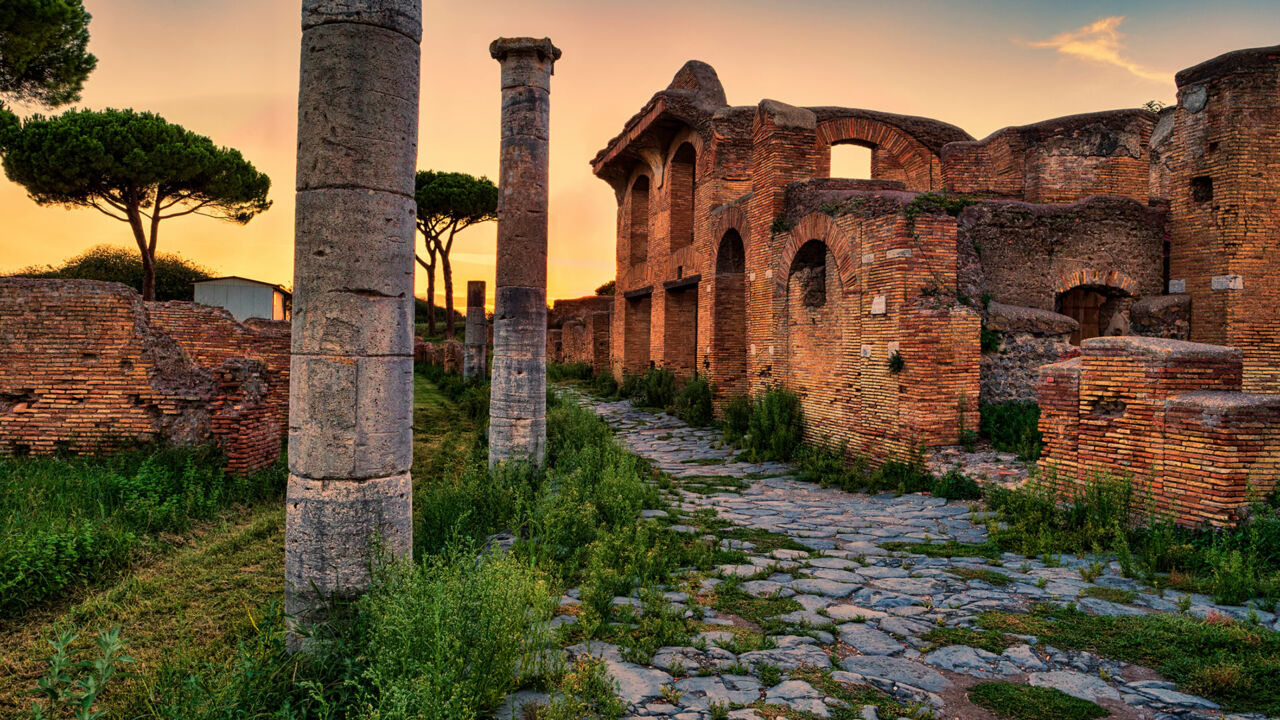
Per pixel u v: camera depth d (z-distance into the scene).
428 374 28.84
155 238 24.12
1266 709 3.64
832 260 13.02
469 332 21.28
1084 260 12.76
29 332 9.99
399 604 3.74
